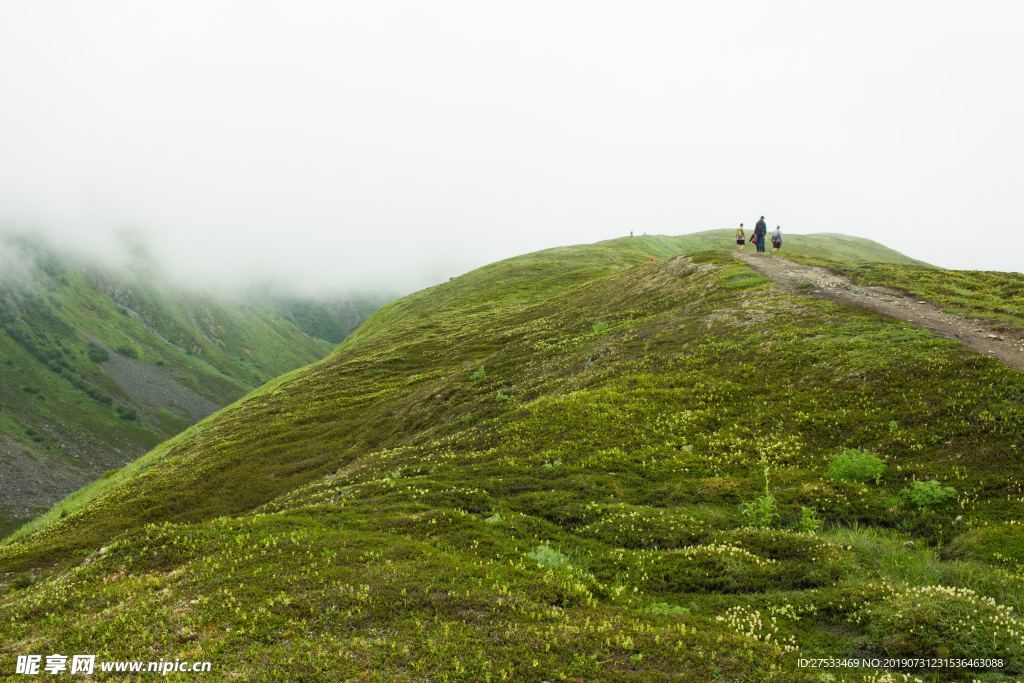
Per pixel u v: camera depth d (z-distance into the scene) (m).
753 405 26.91
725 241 172.50
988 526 15.66
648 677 10.42
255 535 18.69
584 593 13.88
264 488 47.19
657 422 27.27
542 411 31.41
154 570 17.00
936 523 16.59
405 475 27.83
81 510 52.72
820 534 17.06
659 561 15.96
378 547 16.97
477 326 86.75
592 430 27.62
